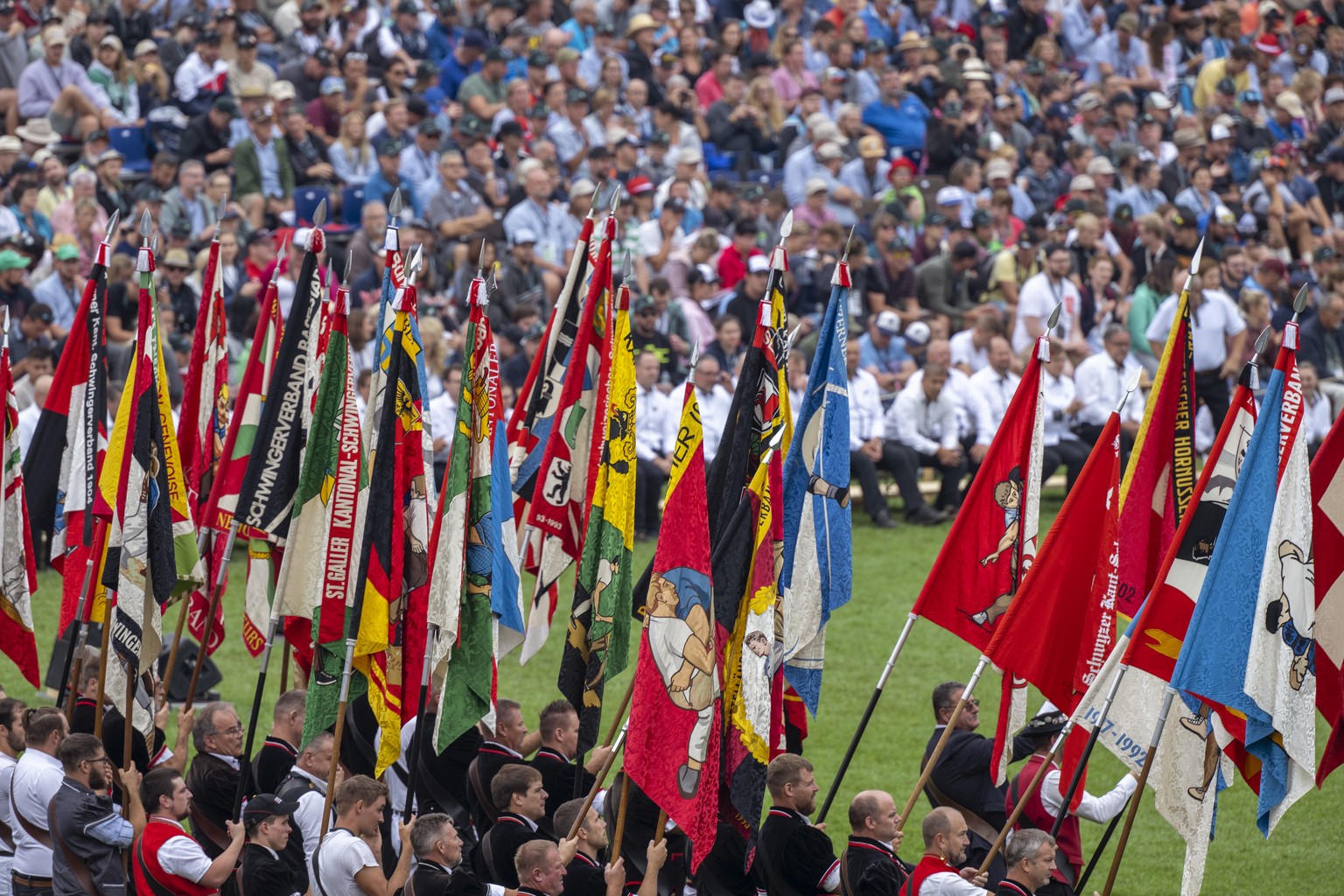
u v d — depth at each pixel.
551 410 46.03
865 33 118.25
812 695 41.09
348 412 40.25
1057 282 90.19
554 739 43.84
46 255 82.44
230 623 68.12
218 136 94.25
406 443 39.84
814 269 90.44
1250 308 90.12
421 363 40.19
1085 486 39.22
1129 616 40.22
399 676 39.97
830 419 40.78
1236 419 36.84
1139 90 126.56
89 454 43.47
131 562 41.41
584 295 46.06
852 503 88.56
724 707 36.88
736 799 36.44
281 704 43.66
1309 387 87.19
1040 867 37.53
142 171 95.44
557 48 108.50
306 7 104.56
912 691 63.56
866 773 55.78
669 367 83.88
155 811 38.69
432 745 44.28
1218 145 111.62
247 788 43.72
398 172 93.00
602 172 97.38
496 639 42.75
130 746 40.62
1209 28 133.25
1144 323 89.88
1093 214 98.12
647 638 35.56
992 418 84.00
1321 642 36.88
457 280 85.62
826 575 40.81
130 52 101.69
